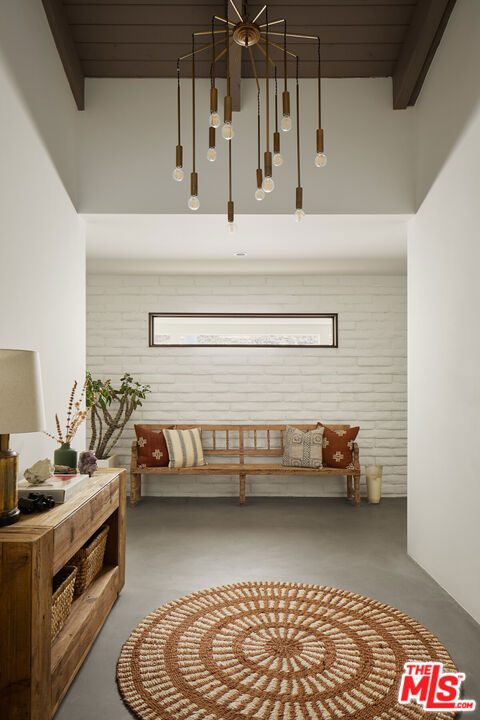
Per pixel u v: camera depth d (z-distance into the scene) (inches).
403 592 129.5
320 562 150.2
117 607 120.0
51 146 130.2
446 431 130.5
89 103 153.3
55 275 132.3
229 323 242.2
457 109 124.6
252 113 154.1
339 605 121.8
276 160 98.0
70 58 141.1
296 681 91.0
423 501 146.6
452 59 127.4
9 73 105.5
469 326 117.6
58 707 83.4
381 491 235.6
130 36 145.3
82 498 98.7
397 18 141.8
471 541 116.1
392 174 153.9
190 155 153.3
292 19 142.6
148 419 238.1
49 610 77.5
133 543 166.7
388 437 238.5
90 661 97.2
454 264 126.1
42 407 87.0
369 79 155.8
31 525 79.9
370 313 240.8
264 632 108.7
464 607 119.6
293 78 155.0
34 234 117.8
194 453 219.1
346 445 218.2
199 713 81.9
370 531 180.7
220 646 102.9
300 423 238.4
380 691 88.0
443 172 133.0
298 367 239.6
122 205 151.6
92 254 201.5
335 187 153.6
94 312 239.0
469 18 118.0
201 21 142.8
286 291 241.3
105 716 81.5
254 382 239.5
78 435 148.3
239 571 142.7
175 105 153.9
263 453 229.6
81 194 151.2
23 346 110.6
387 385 239.5
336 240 181.6
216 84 154.0
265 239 179.5
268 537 173.6
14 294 106.1
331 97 155.2
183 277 240.4
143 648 101.7
